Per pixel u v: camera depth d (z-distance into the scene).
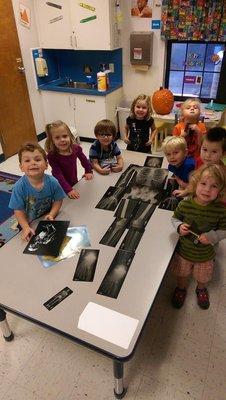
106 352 0.96
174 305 1.76
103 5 3.28
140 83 3.97
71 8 3.45
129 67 3.91
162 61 3.70
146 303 1.10
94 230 1.48
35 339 1.62
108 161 2.12
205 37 3.29
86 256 1.32
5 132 3.75
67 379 1.44
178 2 3.20
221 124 3.62
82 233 1.46
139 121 2.67
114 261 1.29
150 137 2.77
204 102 3.79
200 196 1.37
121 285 1.17
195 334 1.62
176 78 3.82
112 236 1.43
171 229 1.46
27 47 3.79
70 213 1.62
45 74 4.08
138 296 1.13
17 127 3.93
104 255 1.32
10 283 1.20
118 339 0.99
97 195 1.78
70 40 3.67
